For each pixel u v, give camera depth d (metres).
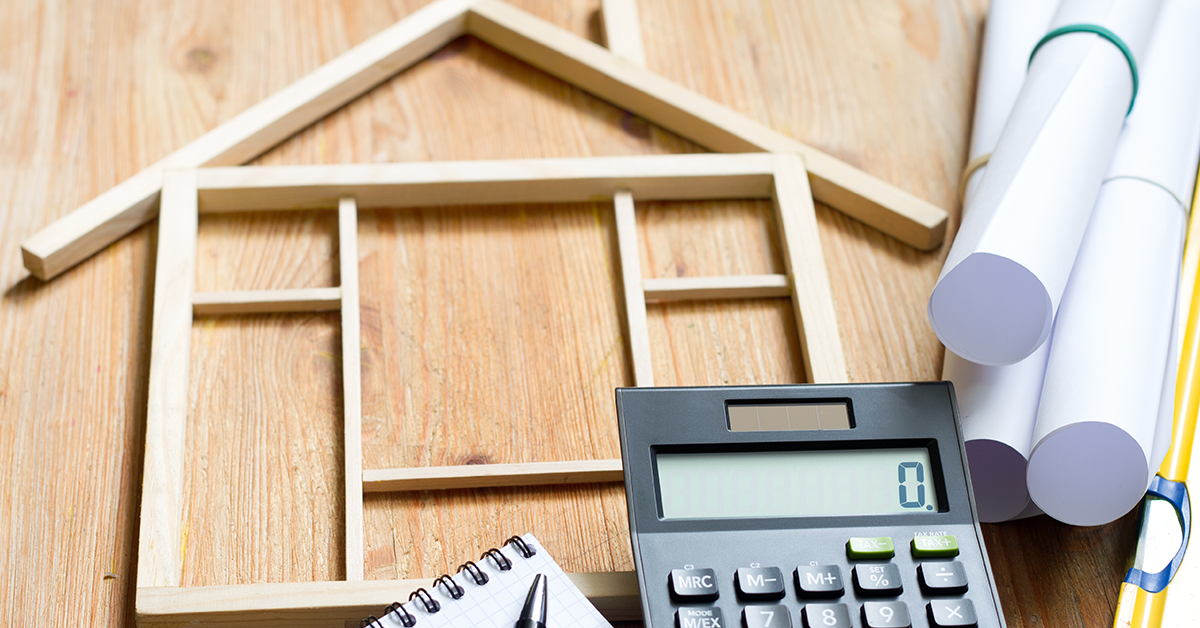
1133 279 0.69
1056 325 0.69
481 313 0.82
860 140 0.98
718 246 0.88
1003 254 0.61
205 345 0.78
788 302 0.84
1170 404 0.68
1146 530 0.68
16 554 0.69
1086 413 0.61
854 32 1.09
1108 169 0.77
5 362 0.79
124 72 1.01
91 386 0.78
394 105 0.98
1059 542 0.70
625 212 0.87
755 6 1.12
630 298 0.81
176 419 0.72
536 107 0.99
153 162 0.93
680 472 0.60
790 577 0.57
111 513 0.71
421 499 0.71
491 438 0.75
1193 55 0.87
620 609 0.64
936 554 0.57
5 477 0.73
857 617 0.55
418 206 0.88
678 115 0.95
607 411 0.76
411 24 1.01
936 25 1.11
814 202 0.92
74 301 0.83
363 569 0.67
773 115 1.00
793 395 0.62
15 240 0.87
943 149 0.98
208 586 0.63
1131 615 0.64
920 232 0.88
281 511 0.70
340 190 0.86
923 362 0.81
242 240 0.85
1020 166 0.67
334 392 0.77
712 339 0.81
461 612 0.56
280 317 0.81
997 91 0.93
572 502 0.72
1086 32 0.78
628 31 1.03
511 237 0.87
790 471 0.61
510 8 1.03
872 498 0.60
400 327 0.80
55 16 1.06
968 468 0.61
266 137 0.92
